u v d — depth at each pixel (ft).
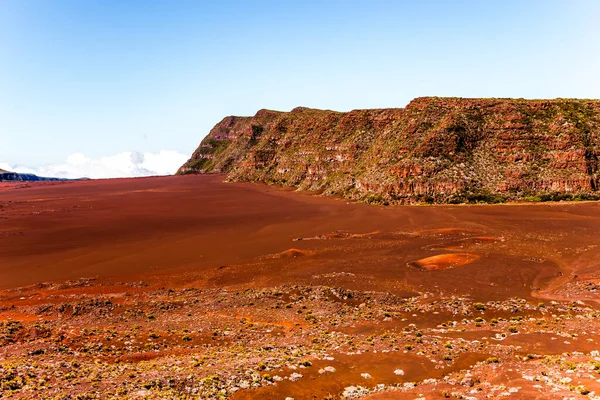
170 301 145.48
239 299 147.13
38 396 66.59
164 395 68.18
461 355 90.89
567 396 63.26
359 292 152.76
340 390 74.18
